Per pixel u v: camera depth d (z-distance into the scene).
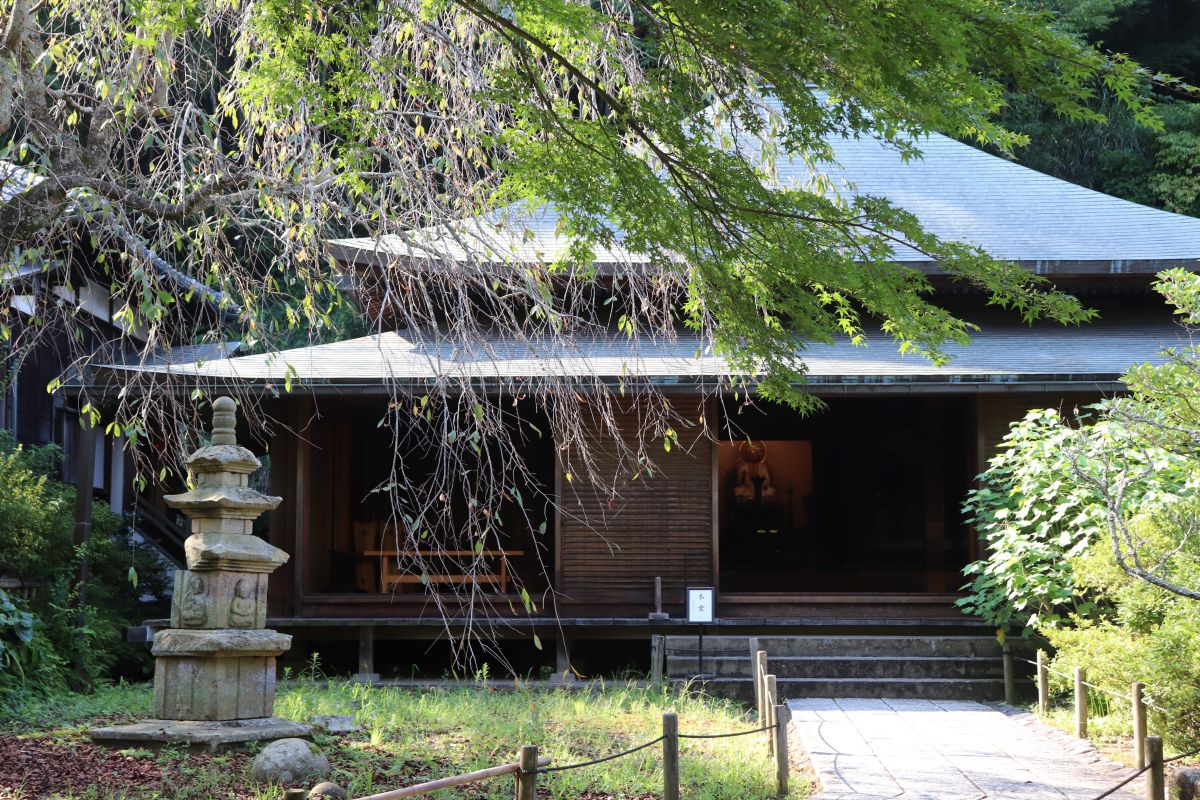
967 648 13.98
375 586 16.75
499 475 17.75
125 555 15.88
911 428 20.30
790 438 20.53
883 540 20.16
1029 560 12.59
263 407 15.42
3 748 8.50
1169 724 8.71
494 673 14.88
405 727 10.08
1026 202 18.81
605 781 8.19
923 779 8.30
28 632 11.83
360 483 18.12
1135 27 32.25
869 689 13.49
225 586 9.04
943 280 16.83
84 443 13.75
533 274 7.34
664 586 15.16
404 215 7.20
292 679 14.12
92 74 7.36
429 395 7.27
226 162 7.16
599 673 15.11
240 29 7.05
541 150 5.94
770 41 4.93
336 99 6.53
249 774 7.84
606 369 14.30
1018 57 4.66
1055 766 8.82
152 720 9.02
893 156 19.84
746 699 13.42
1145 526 9.85
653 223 5.85
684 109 5.88
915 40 4.59
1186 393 8.71
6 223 6.68
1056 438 11.95
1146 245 17.28
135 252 6.74
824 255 5.83
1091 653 10.45
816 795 7.76
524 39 6.17
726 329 6.79
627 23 6.72
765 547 20.38
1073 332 16.89
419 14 6.43
